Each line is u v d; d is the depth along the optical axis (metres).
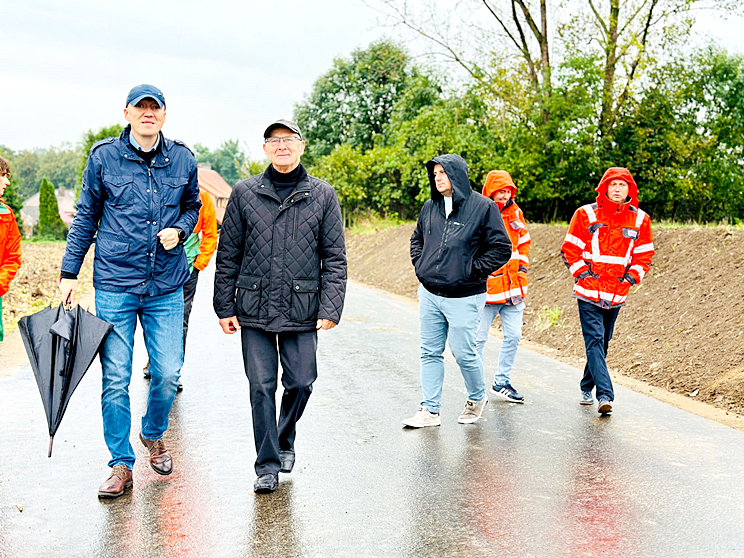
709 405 6.46
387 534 3.85
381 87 45.50
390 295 16.75
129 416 4.49
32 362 4.26
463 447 5.32
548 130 20.06
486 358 8.76
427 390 5.88
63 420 5.84
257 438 4.46
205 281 19.34
